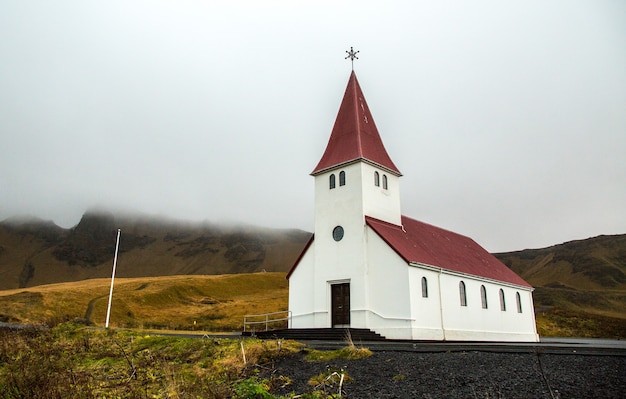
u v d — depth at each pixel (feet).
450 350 53.72
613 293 415.23
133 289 291.38
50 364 49.11
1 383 40.78
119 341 66.08
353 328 90.99
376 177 104.83
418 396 33.30
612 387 32.78
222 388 38.34
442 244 121.60
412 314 86.53
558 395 31.17
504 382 35.22
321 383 39.24
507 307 125.59
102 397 38.34
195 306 268.00
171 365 50.11
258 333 99.86
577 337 184.44
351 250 97.81
